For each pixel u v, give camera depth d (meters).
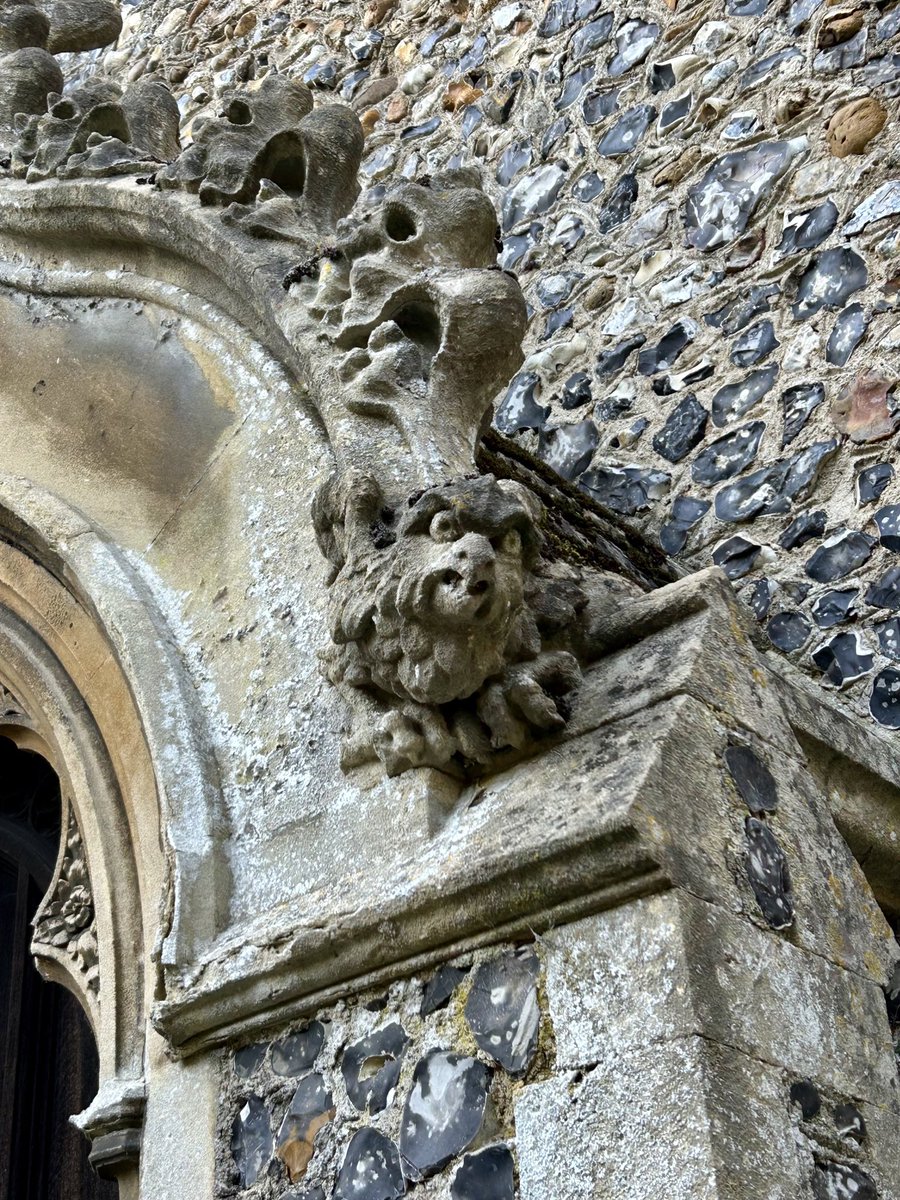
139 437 2.53
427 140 4.28
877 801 2.06
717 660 1.69
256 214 2.42
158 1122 1.82
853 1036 1.50
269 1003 1.71
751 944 1.44
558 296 3.59
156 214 2.54
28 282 2.85
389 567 1.66
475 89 4.23
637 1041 1.34
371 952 1.61
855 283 2.98
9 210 2.86
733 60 3.51
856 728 2.09
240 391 2.38
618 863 1.41
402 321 2.17
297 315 2.21
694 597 1.77
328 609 1.77
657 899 1.40
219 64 5.18
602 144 3.73
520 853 1.46
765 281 3.15
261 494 2.24
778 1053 1.38
